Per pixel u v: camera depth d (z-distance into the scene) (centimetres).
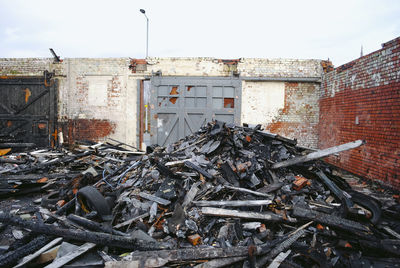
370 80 527
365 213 311
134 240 257
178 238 275
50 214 339
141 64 853
